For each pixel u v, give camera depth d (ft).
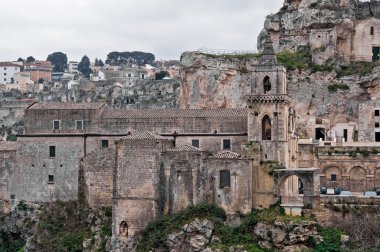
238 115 407.64
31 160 424.87
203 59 513.86
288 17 542.57
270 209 377.91
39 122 424.05
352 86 491.72
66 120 421.18
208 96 510.17
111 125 417.69
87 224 410.52
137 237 383.04
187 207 381.81
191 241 369.91
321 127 488.44
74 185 418.92
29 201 425.69
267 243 360.89
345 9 524.93
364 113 476.95
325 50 502.38
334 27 508.12
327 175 440.04
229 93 507.30
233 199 378.12
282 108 388.57
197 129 409.90
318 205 370.53
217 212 377.50
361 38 510.99
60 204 419.54
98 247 396.57
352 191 435.53
